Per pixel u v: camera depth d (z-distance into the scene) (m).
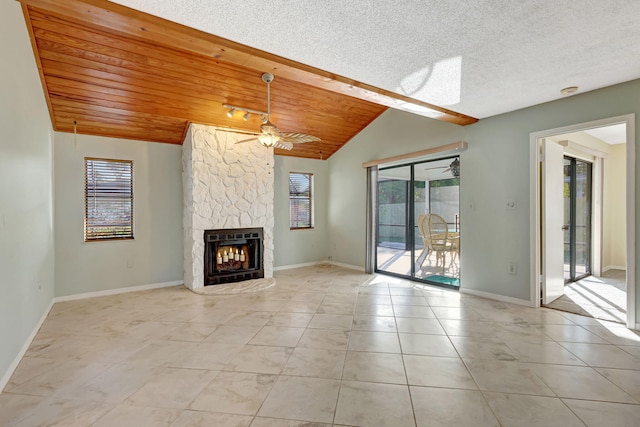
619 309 3.70
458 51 2.43
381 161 5.54
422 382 2.16
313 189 6.84
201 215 4.74
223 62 3.62
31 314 2.91
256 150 5.28
